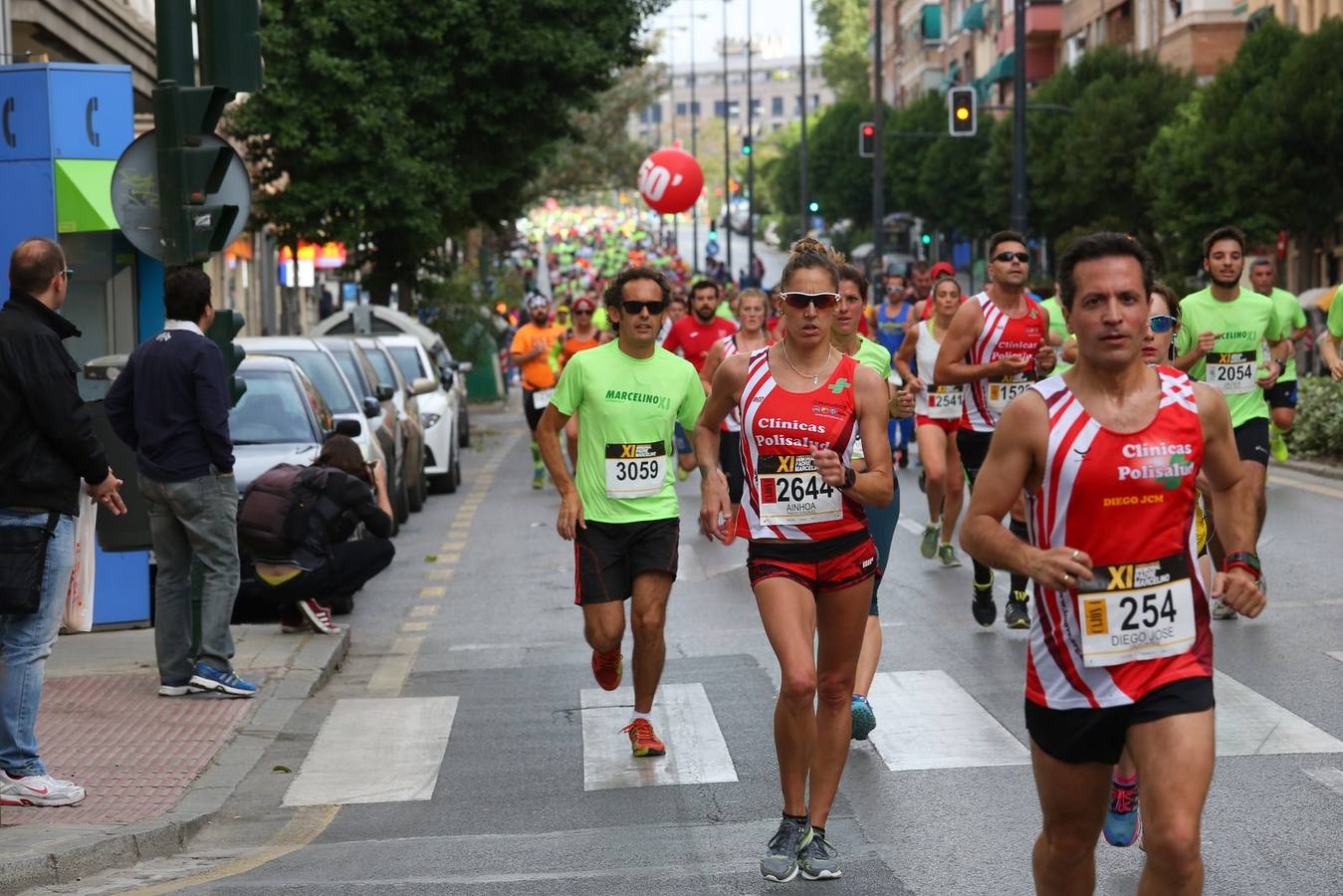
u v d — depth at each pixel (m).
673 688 17.95
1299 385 38.81
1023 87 59.81
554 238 161.12
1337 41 68.12
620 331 15.05
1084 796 8.54
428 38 57.72
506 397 78.25
